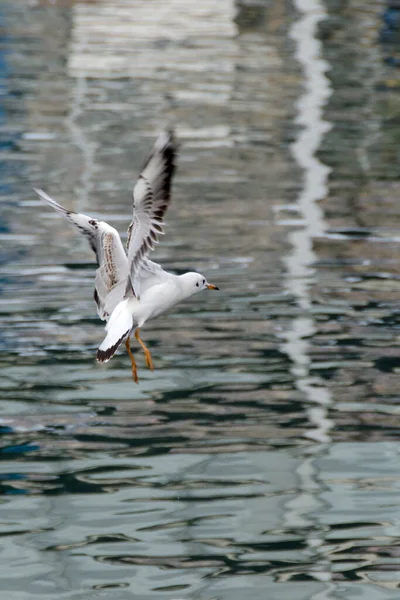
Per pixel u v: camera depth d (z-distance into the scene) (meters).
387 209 19.52
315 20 37.72
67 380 12.28
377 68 31.61
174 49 33.16
